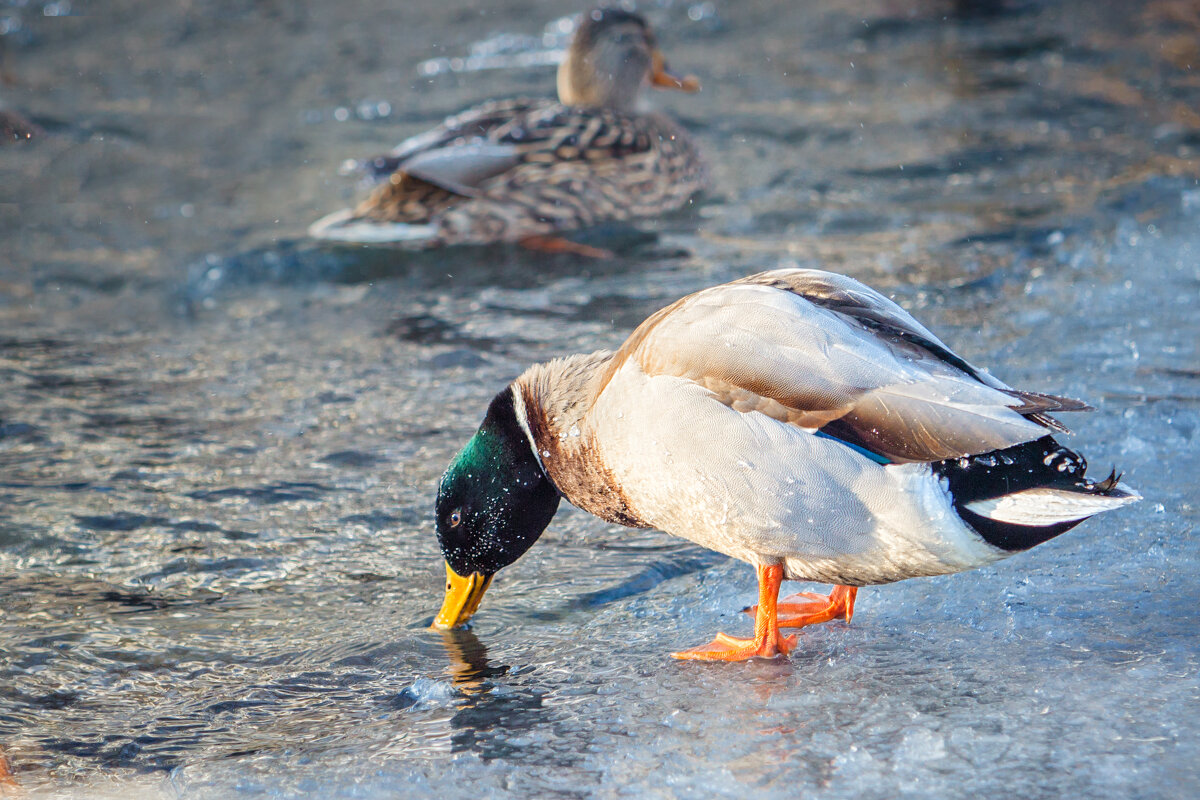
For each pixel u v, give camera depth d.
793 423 6.33
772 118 18.86
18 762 6.23
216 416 10.95
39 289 14.16
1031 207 14.80
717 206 15.73
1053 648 6.51
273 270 14.51
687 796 5.46
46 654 7.33
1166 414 9.34
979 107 18.77
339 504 9.27
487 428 7.58
